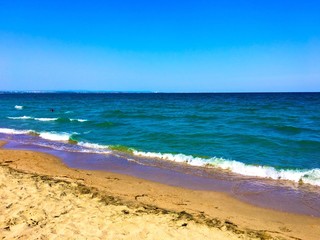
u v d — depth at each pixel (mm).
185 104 56844
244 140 16219
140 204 6898
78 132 19781
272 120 26094
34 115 33062
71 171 10445
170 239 5211
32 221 5609
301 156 12891
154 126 22156
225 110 39094
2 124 24672
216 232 5586
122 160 12359
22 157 12406
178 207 7121
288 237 5758
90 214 6035
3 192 7074
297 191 8719
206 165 11523
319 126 21938
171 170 10875
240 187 9039
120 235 5250
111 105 54781
